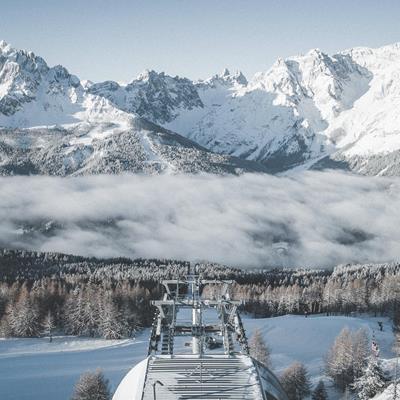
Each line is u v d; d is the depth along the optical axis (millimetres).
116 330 142625
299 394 90500
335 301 183625
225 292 31312
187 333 26297
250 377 19766
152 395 18734
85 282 193125
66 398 91438
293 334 141500
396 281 180500
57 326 152750
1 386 97562
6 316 146375
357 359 96375
